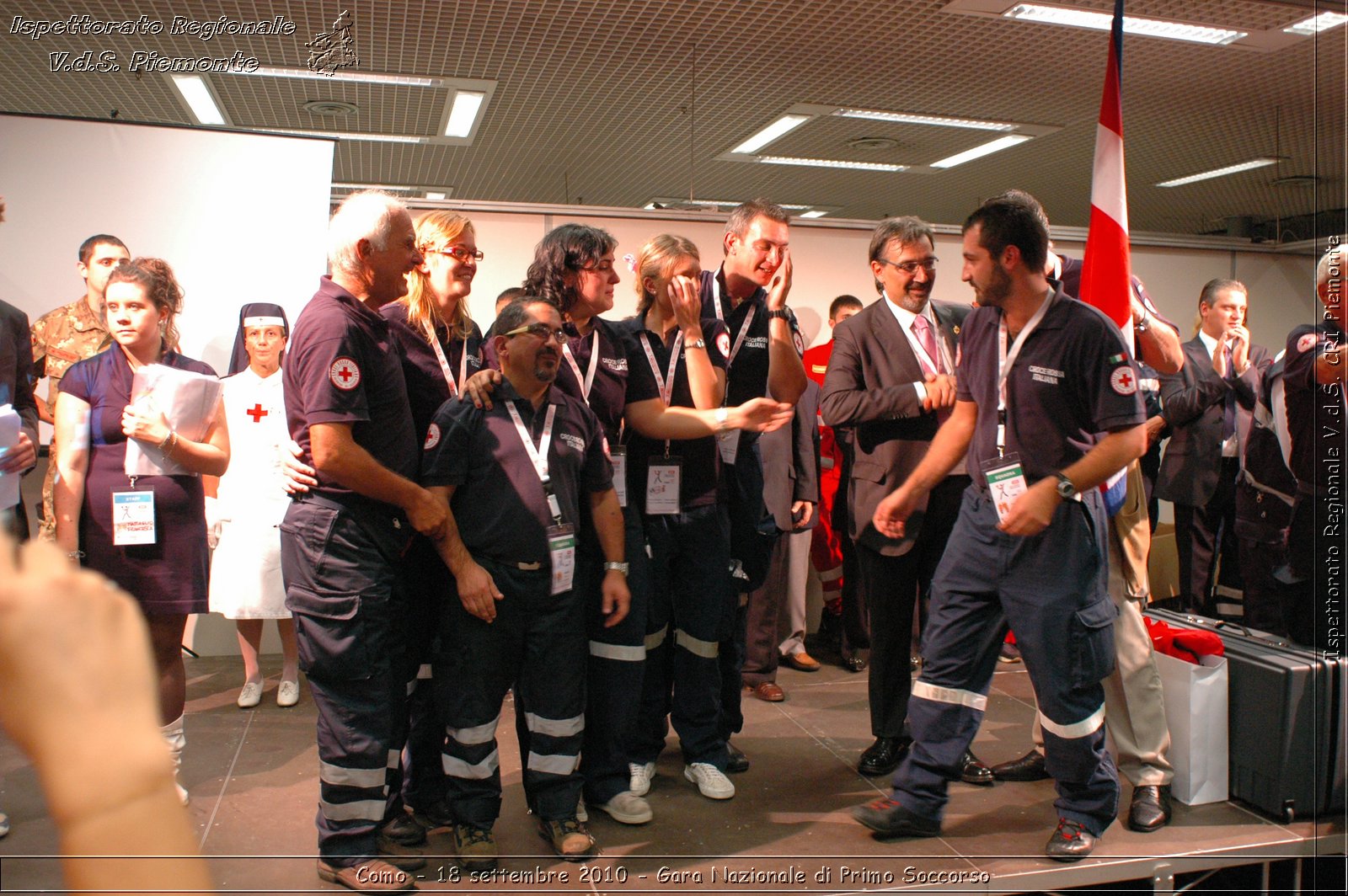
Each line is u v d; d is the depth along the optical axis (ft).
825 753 10.07
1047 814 8.63
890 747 9.51
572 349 8.30
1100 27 15.65
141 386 7.98
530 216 13.70
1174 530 15.05
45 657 0.92
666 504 8.74
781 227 9.07
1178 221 29.76
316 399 6.74
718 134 21.45
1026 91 18.78
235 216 12.61
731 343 9.36
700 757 9.09
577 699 7.81
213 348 12.59
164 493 7.95
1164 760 8.54
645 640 8.56
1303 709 8.50
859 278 14.87
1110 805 7.78
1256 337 16.44
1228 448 13.25
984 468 7.73
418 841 7.84
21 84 17.28
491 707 7.52
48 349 11.04
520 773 9.45
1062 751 7.63
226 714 11.05
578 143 21.90
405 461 7.43
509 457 7.50
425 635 8.15
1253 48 16.71
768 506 11.88
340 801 7.07
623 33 15.61
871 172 25.22
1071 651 7.52
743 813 8.54
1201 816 8.59
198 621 13.41
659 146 22.31
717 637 9.06
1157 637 9.33
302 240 12.80
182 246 12.47
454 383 8.27
